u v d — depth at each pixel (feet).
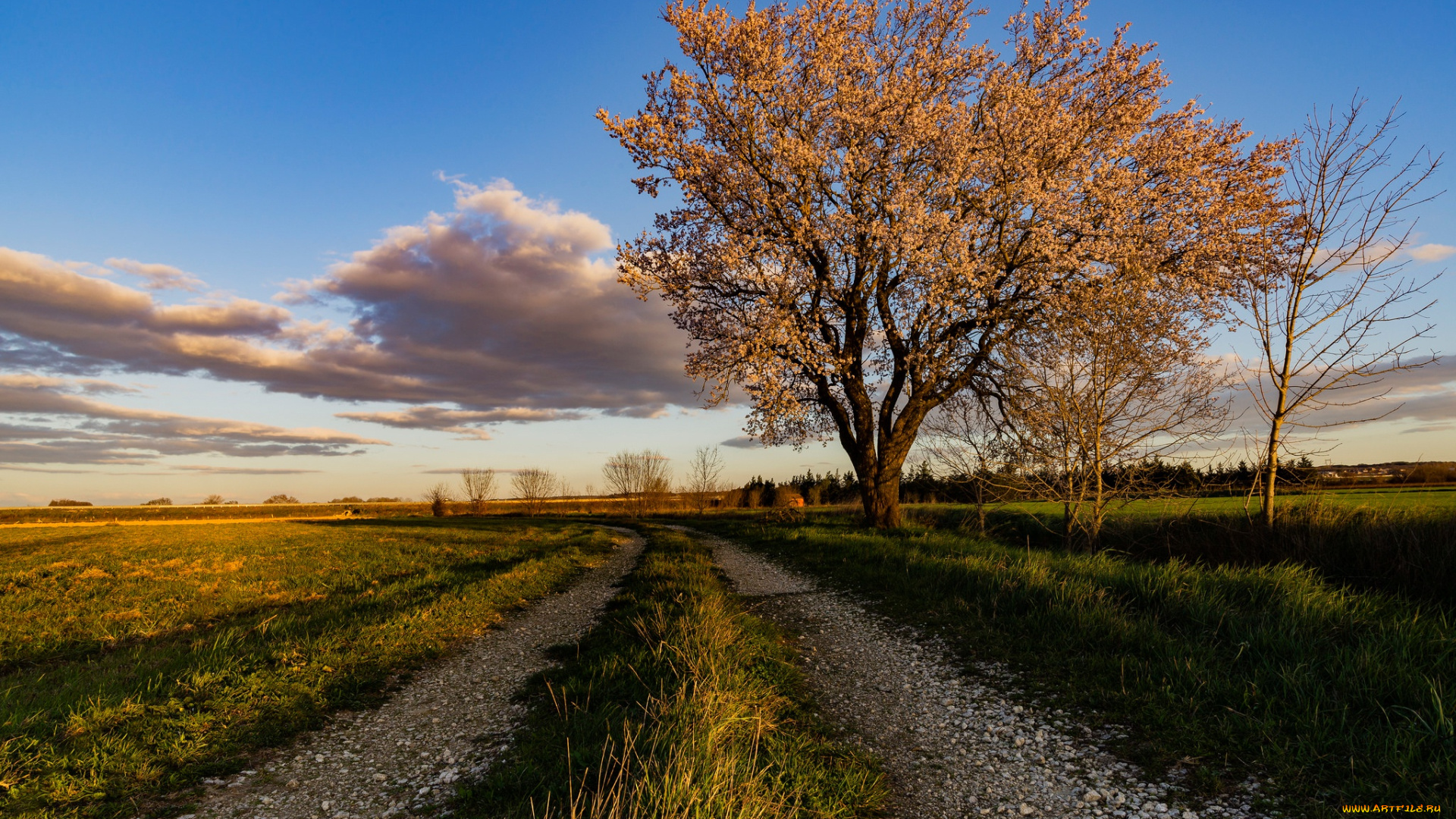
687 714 18.57
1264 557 39.37
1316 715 17.56
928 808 16.26
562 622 38.63
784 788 16.07
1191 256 55.26
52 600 48.62
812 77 64.39
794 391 68.33
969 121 60.90
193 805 17.17
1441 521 34.19
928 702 23.30
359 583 54.60
